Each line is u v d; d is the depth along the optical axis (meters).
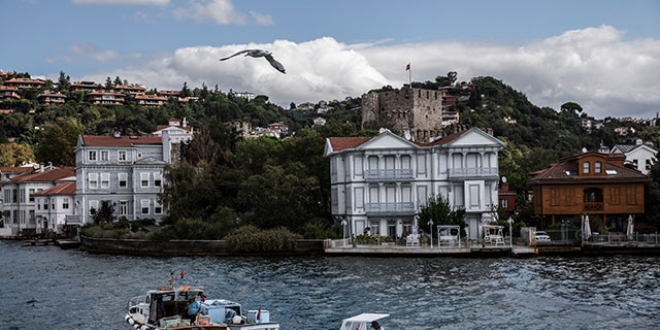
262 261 78.12
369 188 94.06
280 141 117.56
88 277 67.25
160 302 41.28
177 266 74.81
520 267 67.75
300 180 96.88
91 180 116.06
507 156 188.88
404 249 78.88
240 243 85.00
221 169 108.62
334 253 81.81
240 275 65.62
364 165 94.25
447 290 54.69
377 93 180.50
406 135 105.19
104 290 58.84
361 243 84.38
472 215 93.44
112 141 118.81
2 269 75.69
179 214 101.31
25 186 135.62
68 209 126.81
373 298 51.59
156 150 120.69
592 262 71.06
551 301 49.56
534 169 152.00
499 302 49.50
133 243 91.75
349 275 63.72
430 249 78.25
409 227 94.38
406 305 48.78
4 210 142.50
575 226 84.81
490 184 94.44
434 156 94.25
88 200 115.88
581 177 90.00
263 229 91.75
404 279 60.62
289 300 51.38
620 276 60.34
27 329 44.50
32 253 96.88
